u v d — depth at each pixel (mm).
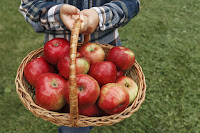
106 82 694
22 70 725
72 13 658
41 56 754
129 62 745
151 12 1922
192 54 1502
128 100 663
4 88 1236
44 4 692
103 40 807
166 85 1285
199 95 1239
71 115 571
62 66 663
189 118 1142
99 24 682
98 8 671
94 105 656
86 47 748
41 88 639
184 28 1750
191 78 1331
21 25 1661
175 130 1099
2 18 1715
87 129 836
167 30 1721
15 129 1086
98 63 708
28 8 710
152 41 1602
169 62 1434
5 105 1166
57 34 784
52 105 640
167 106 1186
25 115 1134
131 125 1105
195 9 1981
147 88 1262
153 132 1089
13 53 1441
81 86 619
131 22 1788
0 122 1103
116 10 691
